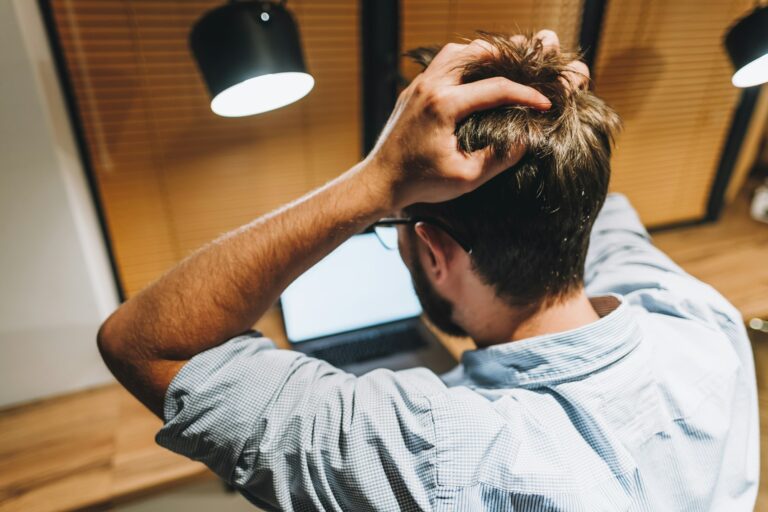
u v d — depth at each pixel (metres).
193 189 1.27
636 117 1.61
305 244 0.42
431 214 0.49
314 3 1.17
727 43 0.99
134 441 1.02
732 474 0.56
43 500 0.90
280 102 0.85
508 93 0.37
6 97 0.88
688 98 1.64
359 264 1.28
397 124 0.39
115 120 1.12
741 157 1.82
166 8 1.06
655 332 0.54
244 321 0.45
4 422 1.07
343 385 0.45
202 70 0.78
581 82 0.48
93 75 1.07
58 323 1.08
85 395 1.15
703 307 0.59
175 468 0.96
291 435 0.42
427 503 0.40
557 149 0.41
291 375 0.45
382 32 1.26
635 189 1.75
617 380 0.46
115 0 1.02
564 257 0.47
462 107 0.36
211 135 1.23
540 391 0.48
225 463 0.44
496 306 0.51
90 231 1.12
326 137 1.35
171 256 1.32
